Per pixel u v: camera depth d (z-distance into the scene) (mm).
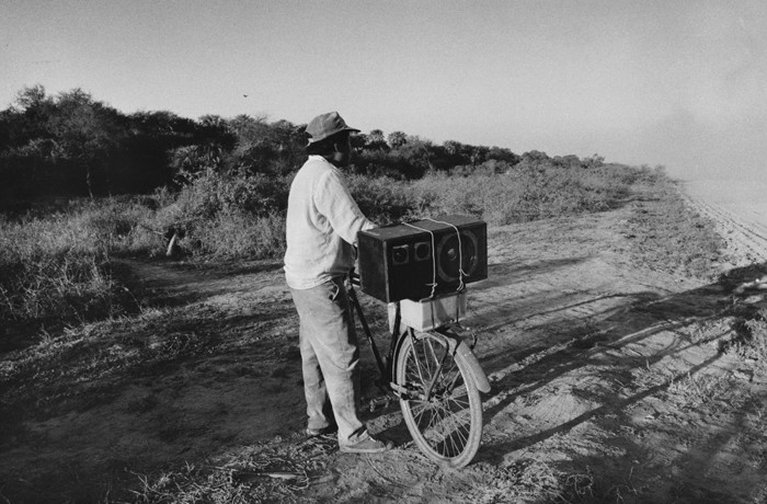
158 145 29250
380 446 3158
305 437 3361
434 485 2867
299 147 23453
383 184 16938
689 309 5844
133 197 19109
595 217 13992
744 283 6844
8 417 3672
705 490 2846
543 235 11242
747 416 3621
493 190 16328
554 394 3881
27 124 28484
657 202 17844
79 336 5297
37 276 6656
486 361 4555
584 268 7887
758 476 2975
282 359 4621
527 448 3193
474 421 2873
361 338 5129
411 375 3488
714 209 15219
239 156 20391
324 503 2727
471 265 2904
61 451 3238
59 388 4117
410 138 39000
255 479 2918
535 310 5941
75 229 10102
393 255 2678
